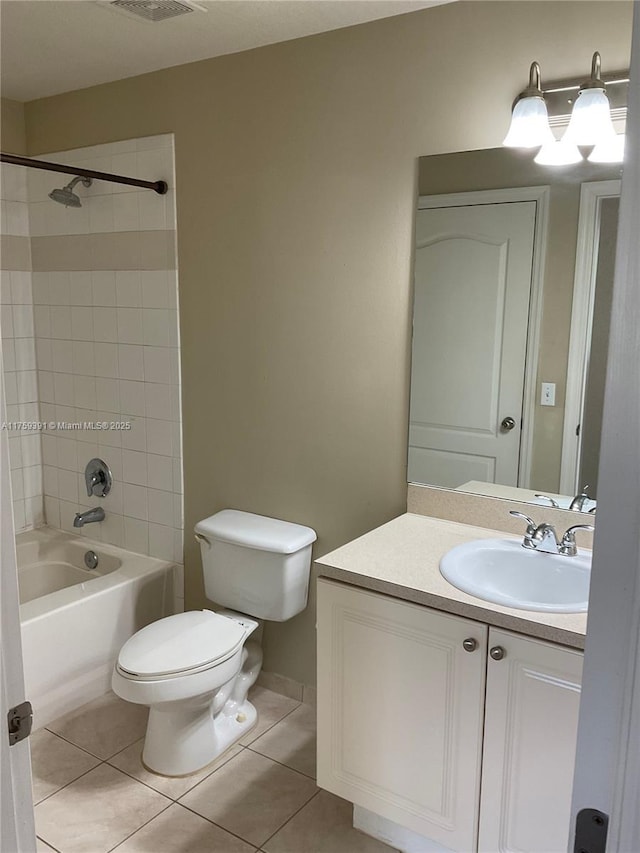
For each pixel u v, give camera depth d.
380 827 2.12
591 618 0.71
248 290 2.66
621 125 1.93
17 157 2.34
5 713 0.91
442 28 2.12
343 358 2.48
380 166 2.30
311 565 2.67
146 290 2.92
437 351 2.28
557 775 1.69
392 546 2.12
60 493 3.44
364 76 2.28
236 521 2.70
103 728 2.67
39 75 2.79
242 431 2.77
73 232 3.12
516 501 2.21
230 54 2.54
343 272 2.43
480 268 2.17
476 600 1.76
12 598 0.92
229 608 2.74
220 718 2.58
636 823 0.70
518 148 2.06
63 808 2.24
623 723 0.70
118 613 2.87
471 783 1.82
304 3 2.10
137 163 2.85
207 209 2.71
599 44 1.91
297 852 2.08
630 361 0.66
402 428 2.39
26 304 3.32
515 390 2.16
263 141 2.53
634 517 0.67
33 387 3.40
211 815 2.22
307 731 2.64
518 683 1.70
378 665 1.94
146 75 2.77
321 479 2.61
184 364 2.88
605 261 1.97
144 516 3.13
